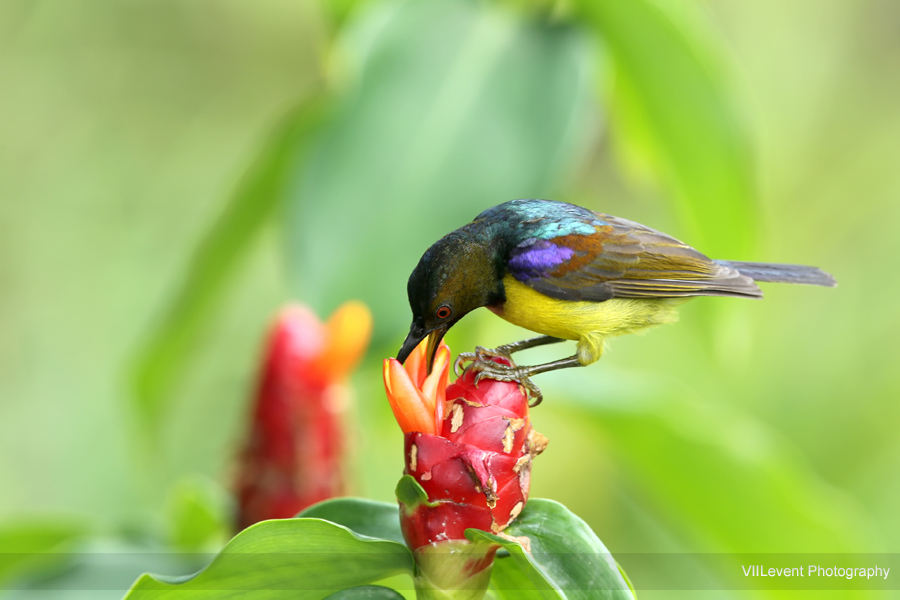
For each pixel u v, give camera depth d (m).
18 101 15.41
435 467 4.17
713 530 8.48
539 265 6.48
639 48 7.28
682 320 12.45
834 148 15.81
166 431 12.62
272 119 16.38
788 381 14.18
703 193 7.97
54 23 15.73
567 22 7.48
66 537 7.30
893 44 16.23
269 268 13.51
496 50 7.36
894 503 13.27
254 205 8.23
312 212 6.95
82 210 15.20
